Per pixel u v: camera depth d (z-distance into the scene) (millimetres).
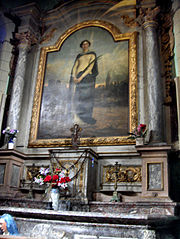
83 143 6680
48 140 7020
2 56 8078
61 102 7371
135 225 4051
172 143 6133
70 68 7695
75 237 4234
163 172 5477
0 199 5965
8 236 2275
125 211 5230
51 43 8219
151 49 6930
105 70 7332
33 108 7469
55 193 5281
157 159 5605
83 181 5711
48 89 7629
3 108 7574
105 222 4191
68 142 6801
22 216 4633
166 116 6418
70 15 8344
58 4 8508
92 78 7359
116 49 7469
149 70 6742
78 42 7934
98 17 8047
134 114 6617
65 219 4379
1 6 8469
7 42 8234
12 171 6582
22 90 7734
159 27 7238
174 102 6363
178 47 6754
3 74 7910
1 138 7320
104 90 7129
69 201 5449
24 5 8422
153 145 5613
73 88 7430
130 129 6543
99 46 7672
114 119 6770
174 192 5688
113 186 6141
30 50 8266
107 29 7758
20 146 7188
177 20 6965
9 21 8469
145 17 7305
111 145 6496
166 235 4688
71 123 7062
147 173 5562
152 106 6391
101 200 6082
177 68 6609
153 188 5438
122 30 7641
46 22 8523
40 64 7938
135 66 7059
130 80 6973
